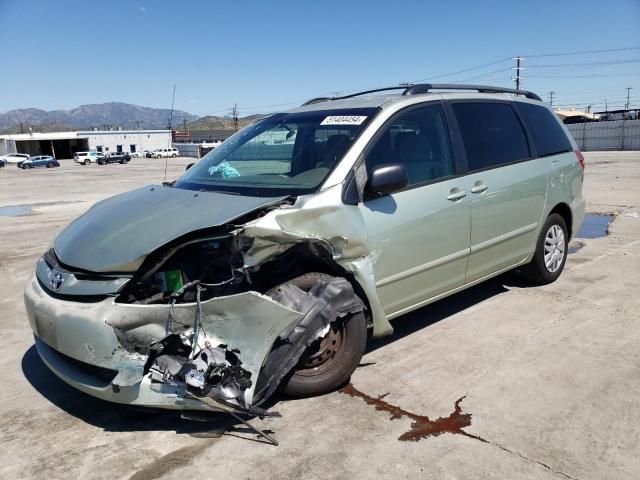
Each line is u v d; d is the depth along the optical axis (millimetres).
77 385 2967
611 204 10812
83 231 3334
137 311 2762
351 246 3299
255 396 2941
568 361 3719
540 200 4914
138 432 3051
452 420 3039
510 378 3498
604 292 5148
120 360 2768
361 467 2662
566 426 2945
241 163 4023
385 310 3670
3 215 13117
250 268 2936
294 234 3008
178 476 2646
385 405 3225
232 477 2623
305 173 3535
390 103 3898
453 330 4328
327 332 3221
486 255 4395
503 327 4359
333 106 4184
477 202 4164
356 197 3400
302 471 2648
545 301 4938
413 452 2764
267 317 2848
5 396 3553
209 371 2740
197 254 2939
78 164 61031
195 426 3086
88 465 2764
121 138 86062
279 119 4348
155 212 3277
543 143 5082
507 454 2721
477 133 4379
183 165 48094
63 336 2889
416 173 3805
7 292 5996
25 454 2885
